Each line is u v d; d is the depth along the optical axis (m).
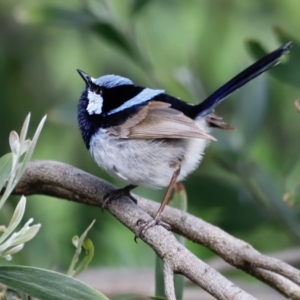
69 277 5.53
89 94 9.05
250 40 9.63
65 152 12.73
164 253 6.48
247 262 7.40
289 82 9.41
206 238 7.64
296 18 13.37
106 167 8.89
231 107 13.38
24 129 5.66
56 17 11.34
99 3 11.68
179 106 9.16
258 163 11.14
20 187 8.30
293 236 10.86
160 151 8.70
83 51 13.29
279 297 10.84
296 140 12.84
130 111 8.76
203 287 6.11
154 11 13.54
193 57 13.29
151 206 8.23
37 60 13.26
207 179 11.58
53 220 11.72
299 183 8.41
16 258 10.31
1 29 13.32
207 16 13.45
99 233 11.81
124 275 10.97
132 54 11.45
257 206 11.38
